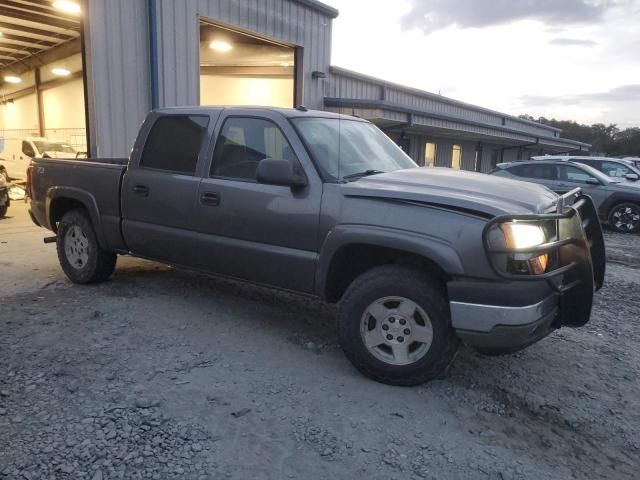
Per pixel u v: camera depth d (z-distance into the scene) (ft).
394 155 15.85
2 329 14.24
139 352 13.08
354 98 54.95
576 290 11.75
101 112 30.27
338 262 12.44
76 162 18.17
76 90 67.62
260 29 39.93
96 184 17.40
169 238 15.53
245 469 8.82
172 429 9.81
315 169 12.83
